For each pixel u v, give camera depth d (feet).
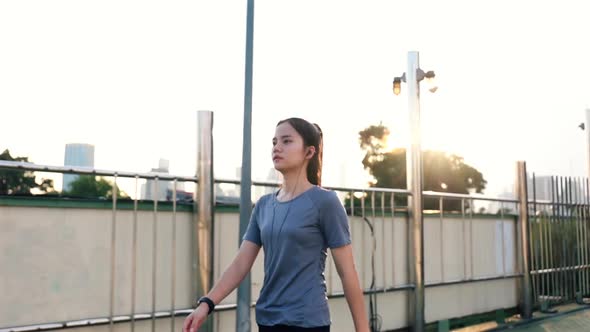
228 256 19.15
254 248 8.68
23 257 14.39
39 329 14.42
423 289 25.29
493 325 29.45
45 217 14.85
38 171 14.47
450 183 101.30
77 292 15.37
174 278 17.44
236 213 19.49
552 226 34.32
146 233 16.98
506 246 31.60
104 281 15.96
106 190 17.21
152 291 16.97
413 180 25.70
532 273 32.24
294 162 8.20
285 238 7.88
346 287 7.95
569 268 35.14
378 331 23.89
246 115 17.10
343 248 7.93
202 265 17.79
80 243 15.49
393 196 25.08
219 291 8.51
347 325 23.02
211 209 18.03
